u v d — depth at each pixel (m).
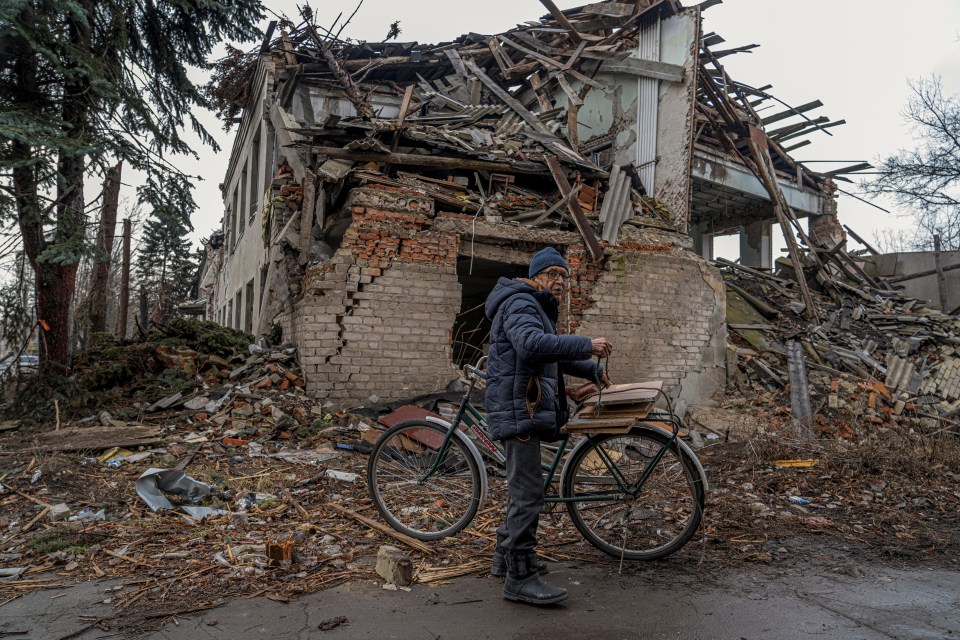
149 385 7.62
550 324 2.98
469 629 2.47
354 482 5.00
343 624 2.51
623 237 9.23
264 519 3.99
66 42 7.13
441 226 8.11
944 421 8.52
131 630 2.46
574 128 10.64
